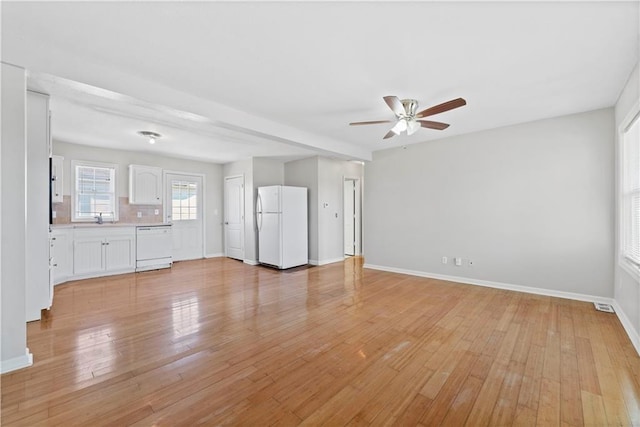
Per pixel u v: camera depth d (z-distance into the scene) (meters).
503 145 4.10
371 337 2.59
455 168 4.56
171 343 2.47
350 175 6.98
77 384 1.88
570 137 3.59
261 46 2.10
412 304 3.50
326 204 6.33
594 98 3.08
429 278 4.83
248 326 2.84
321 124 3.92
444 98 3.03
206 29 1.90
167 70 2.45
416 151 5.02
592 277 3.49
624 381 1.91
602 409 1.65
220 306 3.44
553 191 3.72
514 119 3.77
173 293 3.96
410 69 2.43
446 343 2.47
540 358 2.22
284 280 4.73
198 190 6.79
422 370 2.06
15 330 2.04
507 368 2.08
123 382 1.90
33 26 1.86
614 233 3.34
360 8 1.70
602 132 3.39
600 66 2.39
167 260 5.69
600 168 3.41
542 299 3.65
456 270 4.59
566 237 3.64
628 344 2.44
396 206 5.29
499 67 2.40
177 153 5.87
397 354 2.29
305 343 2.48
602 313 3.14
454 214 4.59
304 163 6.44
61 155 4.93
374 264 5.64
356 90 2.84
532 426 1.53
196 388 1.85
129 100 2.60
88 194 5.25
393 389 1.85
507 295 3.84
